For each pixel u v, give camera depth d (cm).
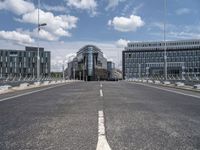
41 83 3491
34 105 1027
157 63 13775
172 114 783
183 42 13625
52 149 420
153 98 1320
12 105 1032
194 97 1406
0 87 1905
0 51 9062
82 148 424
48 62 9850
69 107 954
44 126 607
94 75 13375
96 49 13988
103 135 511
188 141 468
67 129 573
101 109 886
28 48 9806
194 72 12875
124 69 14625
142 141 467
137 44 14375
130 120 677
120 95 1497
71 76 14375
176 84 3053
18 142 465
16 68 9256
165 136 505
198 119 698
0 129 576
